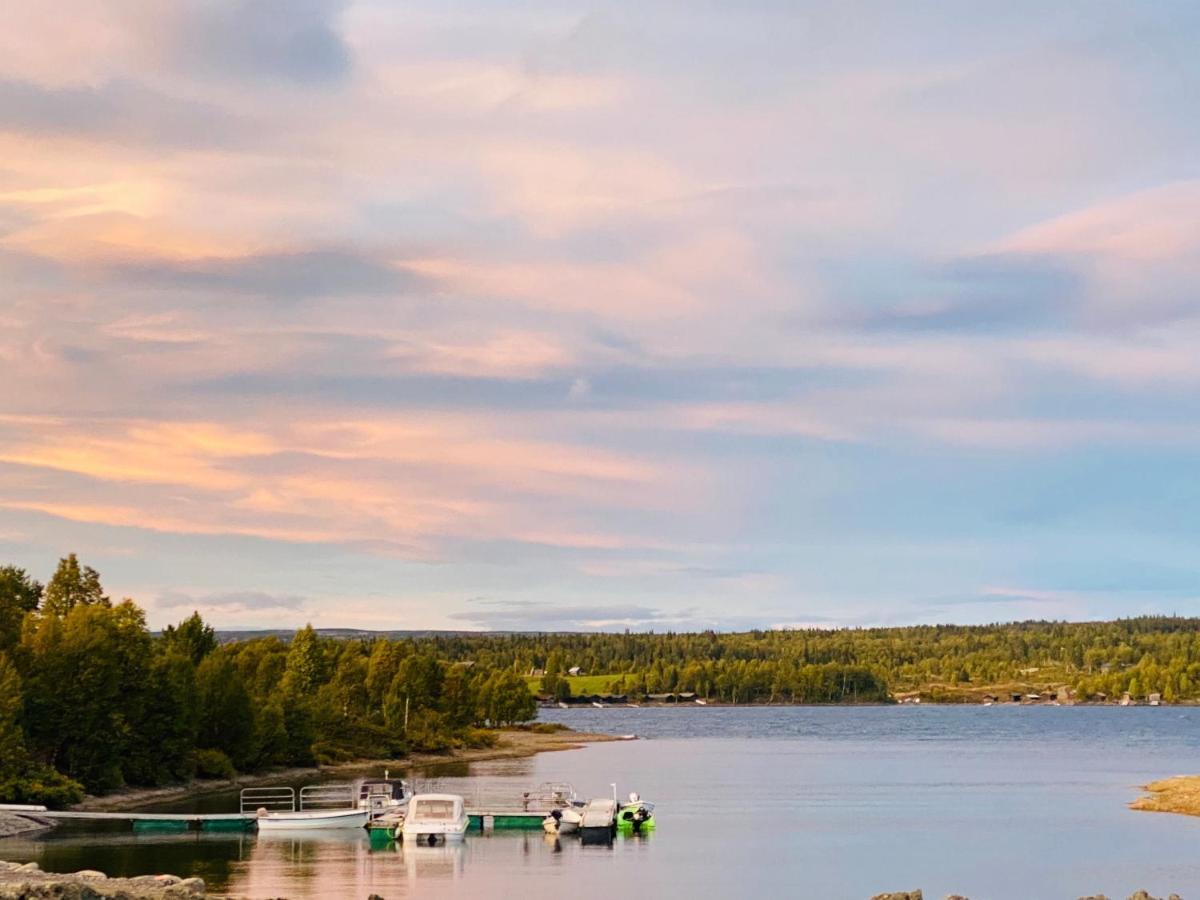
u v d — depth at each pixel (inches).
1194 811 5482.3
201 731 6771.7
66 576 6609.3
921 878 3710.6
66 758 5649.6
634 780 7475.4
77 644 5713.6
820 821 5206.7
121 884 3041.3
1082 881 3663.9
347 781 7096.5
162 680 6151.6
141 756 6008.9
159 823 4751.5
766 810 5669.3
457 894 3371.1
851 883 3612.2
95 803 5467.5
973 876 3752.5
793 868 3890.3
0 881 2851.9
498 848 4352.9
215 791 6363.2
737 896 3400.6
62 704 5600.4
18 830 4655.5
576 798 5743.1
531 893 3405.5
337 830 4763.8
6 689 5260.8
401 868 3843.5
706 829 4938.5
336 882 3563.0
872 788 6914.4
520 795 6107.3
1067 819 5255.9
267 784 6875.0
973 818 5319.9
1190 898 3380.9
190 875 3654.0
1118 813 5506.9
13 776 5177.2
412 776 7657.5
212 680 6875.0
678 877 3700.8
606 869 3850.9
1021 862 4028.1
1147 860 4067.4
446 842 4434.1
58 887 2630.4
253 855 4114.2
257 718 7214.6
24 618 6122.1
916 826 5027.1
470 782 7135.8
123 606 6289.4
